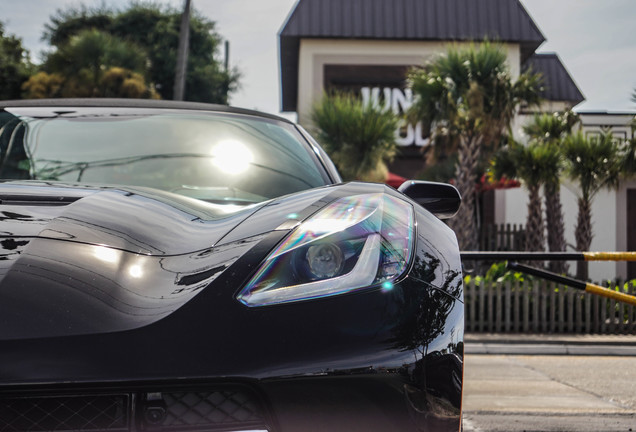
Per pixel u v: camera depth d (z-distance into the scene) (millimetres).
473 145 12477
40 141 2314
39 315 1148
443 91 12328
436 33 20281
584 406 4215
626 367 6547
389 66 20406
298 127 2594
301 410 1150
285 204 1533
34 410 1120
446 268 1388
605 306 9398
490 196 19594
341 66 20406
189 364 1129
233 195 2129
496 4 20641
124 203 1570
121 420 1133
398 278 1281
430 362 1221
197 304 1198
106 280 1244
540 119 13812
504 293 9625
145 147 2301
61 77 18859
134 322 1164
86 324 1146
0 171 2217
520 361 7141
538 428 3479
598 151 12812
